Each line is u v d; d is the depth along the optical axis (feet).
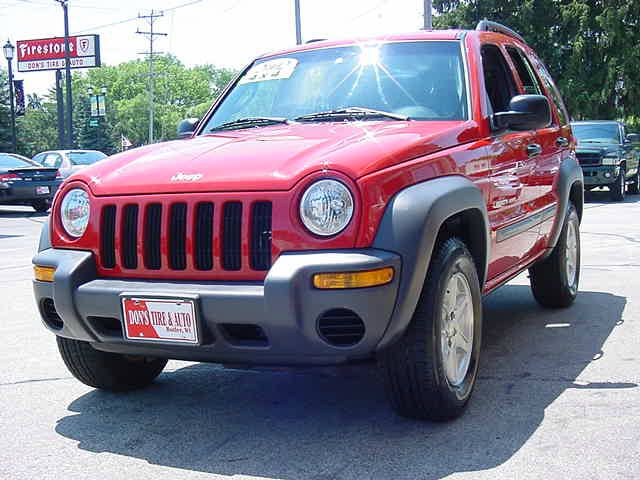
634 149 62.28
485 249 13.42
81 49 164.35
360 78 15.39
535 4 118.32
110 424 12.82
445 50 15.49
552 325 18.56
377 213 10.91
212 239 11.35
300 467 10.77
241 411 13.30
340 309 10.82
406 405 11.96
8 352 17.63
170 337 11.25
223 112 16.51
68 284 11.88
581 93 114.62
